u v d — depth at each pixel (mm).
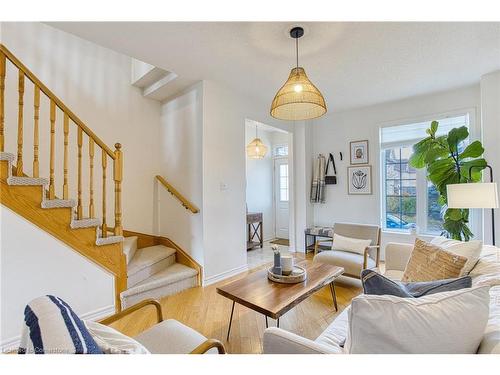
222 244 3389
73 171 3168
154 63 2754
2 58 1932
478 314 884
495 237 3029
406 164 4059
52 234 2084
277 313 1597
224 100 3434
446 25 2080
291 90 1871
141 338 1359
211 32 2178
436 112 3707
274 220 6258
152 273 2957
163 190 3836
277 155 6234
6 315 1858
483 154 3092
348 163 4539
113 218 3518
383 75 3070
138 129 3787
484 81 3074
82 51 3281
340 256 2979
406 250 2406
